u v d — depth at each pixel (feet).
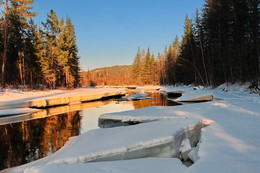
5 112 39.55
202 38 88.38
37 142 23.35
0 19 67.87
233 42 66.80
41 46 86.99
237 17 60.70
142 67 192.13
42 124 32.81
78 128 30.01
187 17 118.83
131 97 83.35
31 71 88.17
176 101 60.29
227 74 72.69
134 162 11.99
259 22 54.08
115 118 27.35
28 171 11.39
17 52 79.20
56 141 23.67
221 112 24.72
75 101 63.00
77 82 127.75
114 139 16.39
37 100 48.03
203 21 84.74
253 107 26.48
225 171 8.99
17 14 68.13
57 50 95.25
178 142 15.85
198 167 9.73
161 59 196.44
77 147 15.55
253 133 15.03
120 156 13.75
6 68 77.46
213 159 10.62
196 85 99.76
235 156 10.78
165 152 14.64
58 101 55.26
